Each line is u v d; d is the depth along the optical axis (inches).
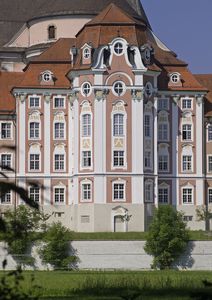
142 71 6254.9
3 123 6496.1
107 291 2453.2
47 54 6633.9
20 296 1145.4
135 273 3976.4
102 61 6240.2
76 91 6314.0
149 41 7007.9
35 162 6427.2
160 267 5059.1
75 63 6387.8
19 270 1183.6
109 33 6333.7
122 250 5059.1
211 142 6584.6
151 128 6323.8
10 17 7869.1
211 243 5088.6
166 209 5142.7
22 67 7317.9
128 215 6156.5
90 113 6245.1
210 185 6545.3
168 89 6505.9
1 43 7741.1
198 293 1252.5
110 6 6510.8
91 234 5521.7
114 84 6245.1
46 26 7194.9
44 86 6461.6
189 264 5068.9
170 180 6456.7
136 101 6250.0
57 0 7253.9
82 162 6254.9
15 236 1082.7
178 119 6515.8
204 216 6407.5
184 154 6505.9
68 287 2650.1
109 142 6210.6
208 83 7032.5
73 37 7106.3
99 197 6181.1
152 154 6318.9
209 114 6624.0
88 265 5004.9
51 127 6461.6
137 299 2117.4
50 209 6309.1
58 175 6407.5
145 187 6245.1
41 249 4842.5
